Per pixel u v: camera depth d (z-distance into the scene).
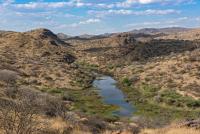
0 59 97.88
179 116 60.41
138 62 146.62
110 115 56.78
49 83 83.44
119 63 151.50
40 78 85.75
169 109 68.00
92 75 119.12
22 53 144.00
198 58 115.38
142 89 89.94
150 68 117.56
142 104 71.94
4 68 78.19
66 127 14.23
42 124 13.04
